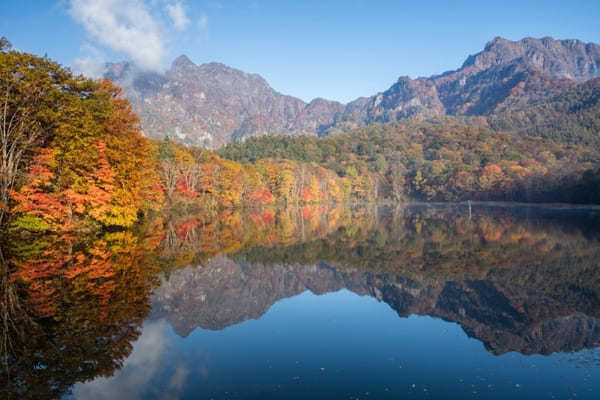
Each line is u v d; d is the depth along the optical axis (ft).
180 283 52.11
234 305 45.09
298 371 28.14
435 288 54.49
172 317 38.45
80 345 30.30
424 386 25.94
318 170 440.86
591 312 43.37
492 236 112.27
